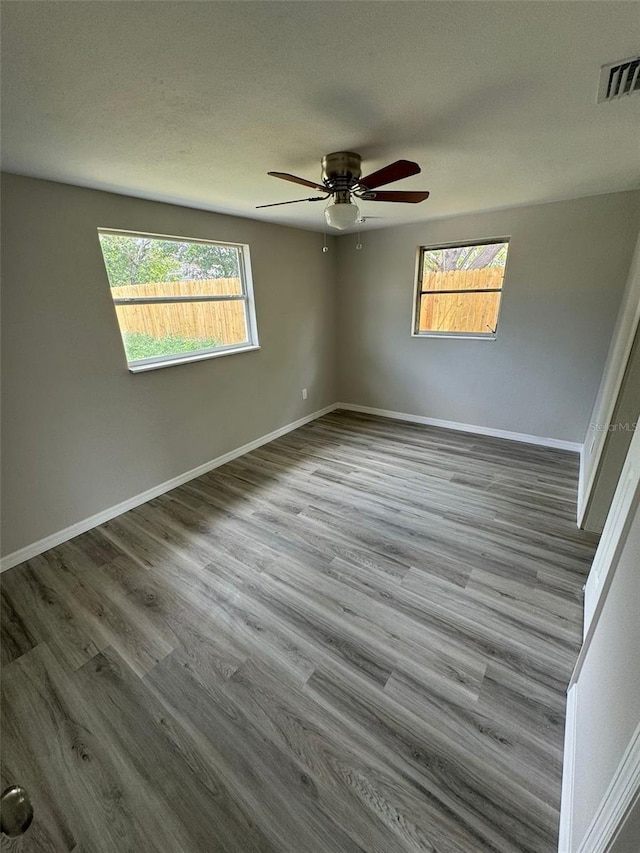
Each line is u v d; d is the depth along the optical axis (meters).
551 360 3.71
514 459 3.65
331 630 1.85
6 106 1.36
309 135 1.72
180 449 3.29
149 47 1.08
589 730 1.12
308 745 1.38
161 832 1.17
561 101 1.46
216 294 3.47
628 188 2.88
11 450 2.27
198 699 1.55
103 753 1.38
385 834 1.15
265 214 3.31
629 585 1.04
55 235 2.27
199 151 1.87
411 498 3.01
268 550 2.44
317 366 4.86
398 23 1.01
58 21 0.95
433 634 1.81
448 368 4.36
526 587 2.07
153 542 2.55
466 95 1.40
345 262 4.71
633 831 0.73
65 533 2.58
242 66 1.19
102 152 1.83
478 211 3.56
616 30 1.04
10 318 2.16
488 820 1.17
